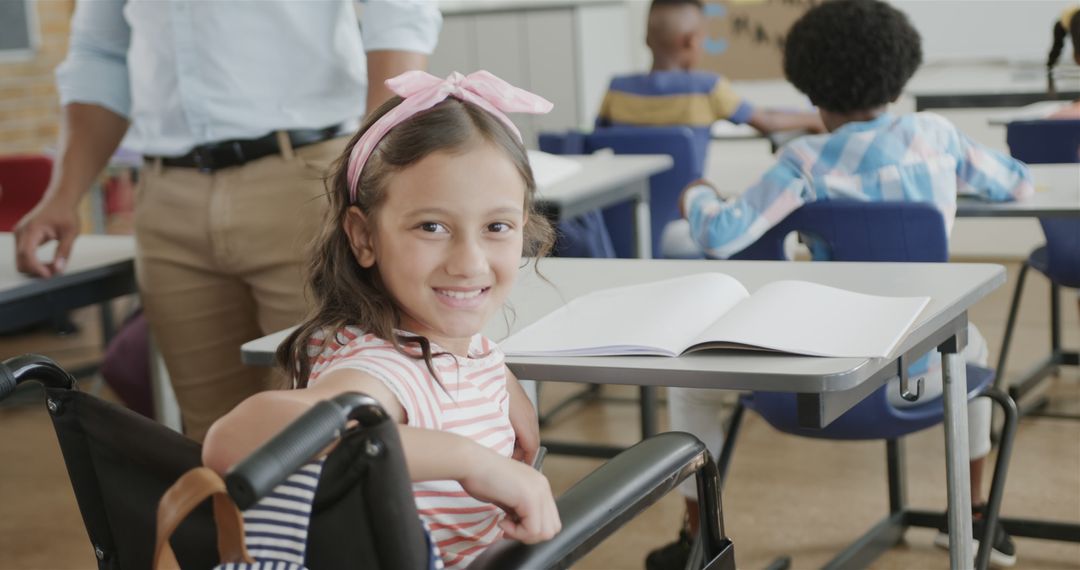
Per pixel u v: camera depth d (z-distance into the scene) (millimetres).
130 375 2508
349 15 2025
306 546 823
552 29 5727
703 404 2133
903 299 1451
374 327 1067
